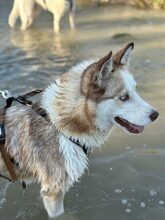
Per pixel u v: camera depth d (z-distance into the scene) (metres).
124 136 2.38
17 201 1.99
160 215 1.88
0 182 2.08
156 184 2.04
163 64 3.22
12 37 3.98
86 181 2.07
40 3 4.24
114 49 3.60
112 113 1.67
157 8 5.04
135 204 1.94
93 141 1.73
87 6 5.19
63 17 4.70
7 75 3.03
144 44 3.71
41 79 2.97
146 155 2.23
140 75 3.01
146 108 1.67
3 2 5.29
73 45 3.73
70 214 1.90
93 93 1.62
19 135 1.72
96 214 1.91
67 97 1.66
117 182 2.06
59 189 1.76
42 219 1.89
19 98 1.83
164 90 2.79
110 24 4.41
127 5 5.20
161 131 2.41
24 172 1.77
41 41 3.86
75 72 1.69
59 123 1.68
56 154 1.70
